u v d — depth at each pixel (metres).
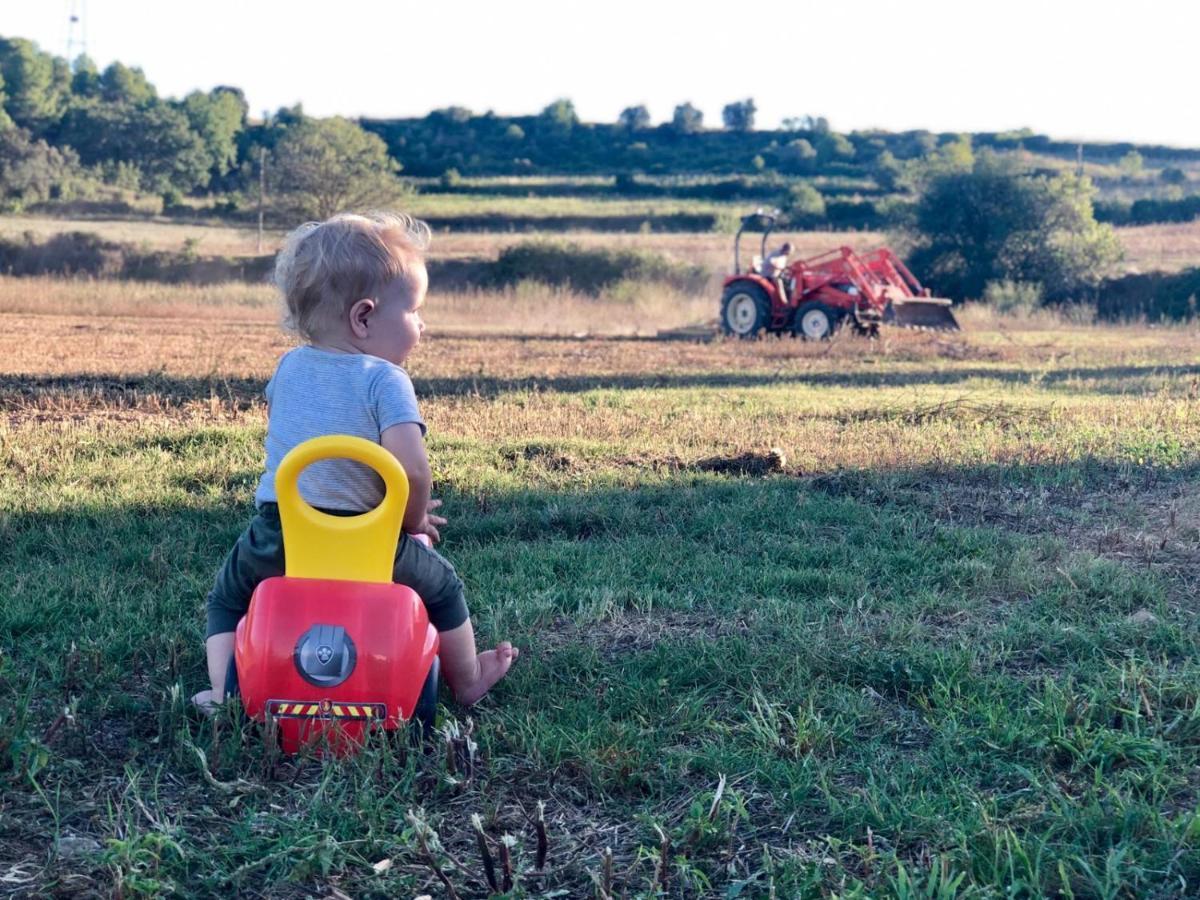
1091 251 33.22
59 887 2.42
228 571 3.30
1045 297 32.91
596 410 9.70
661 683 3.56
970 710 3.38
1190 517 5.92
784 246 20.16
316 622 2.98
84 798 2.84
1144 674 3.61
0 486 6.11
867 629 4.14
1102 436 8.34
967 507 6.25
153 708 3.35
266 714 2.96
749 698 3.51
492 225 65.25
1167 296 30.75
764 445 8.04
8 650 3.78
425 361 14.81
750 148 126.88
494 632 4.07
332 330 3.29
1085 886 2.47
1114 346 19.14
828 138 120.31
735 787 2.98
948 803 2.82
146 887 2.38
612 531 5.68
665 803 2.90
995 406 9.91
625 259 36.78
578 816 2.84
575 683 3.67
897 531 5.73
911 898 2.36
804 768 2.99
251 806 2.80
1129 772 2.94
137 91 143.62
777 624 4.19
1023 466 7.27
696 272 36.97
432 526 3.34
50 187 81.31
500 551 5.16
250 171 110.38
